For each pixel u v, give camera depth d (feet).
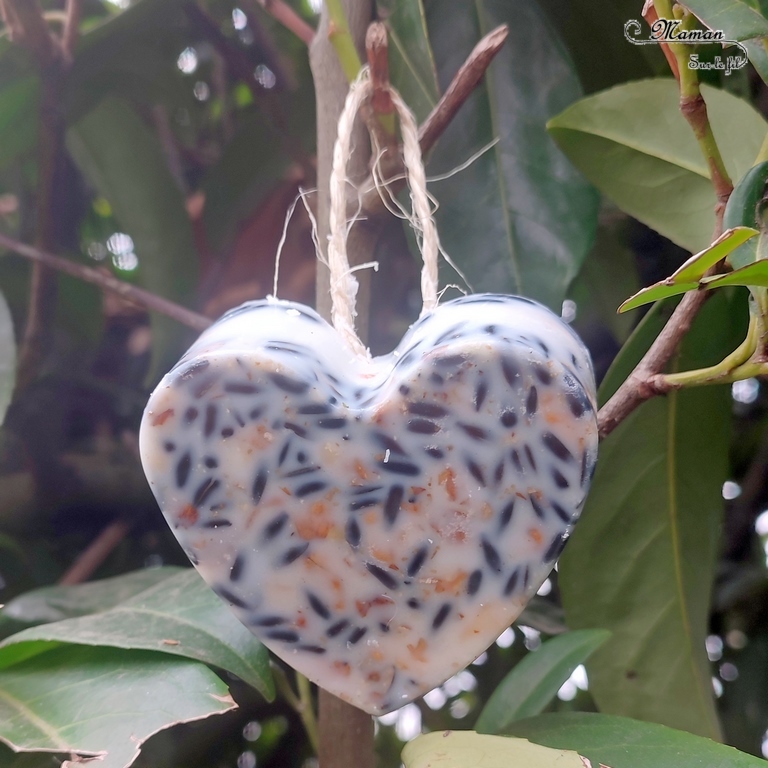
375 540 0.49
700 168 0.65
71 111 0.95
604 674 0.71
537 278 0.68
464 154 0.70
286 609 0.50
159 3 0.89
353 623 0.50
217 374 0.47
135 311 1.22
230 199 1.02
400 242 0.95
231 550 0.49
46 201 0.94
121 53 0.93
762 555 1.08
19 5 0.82
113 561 1.03
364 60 0.66
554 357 0.46
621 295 0.84
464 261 0.69
